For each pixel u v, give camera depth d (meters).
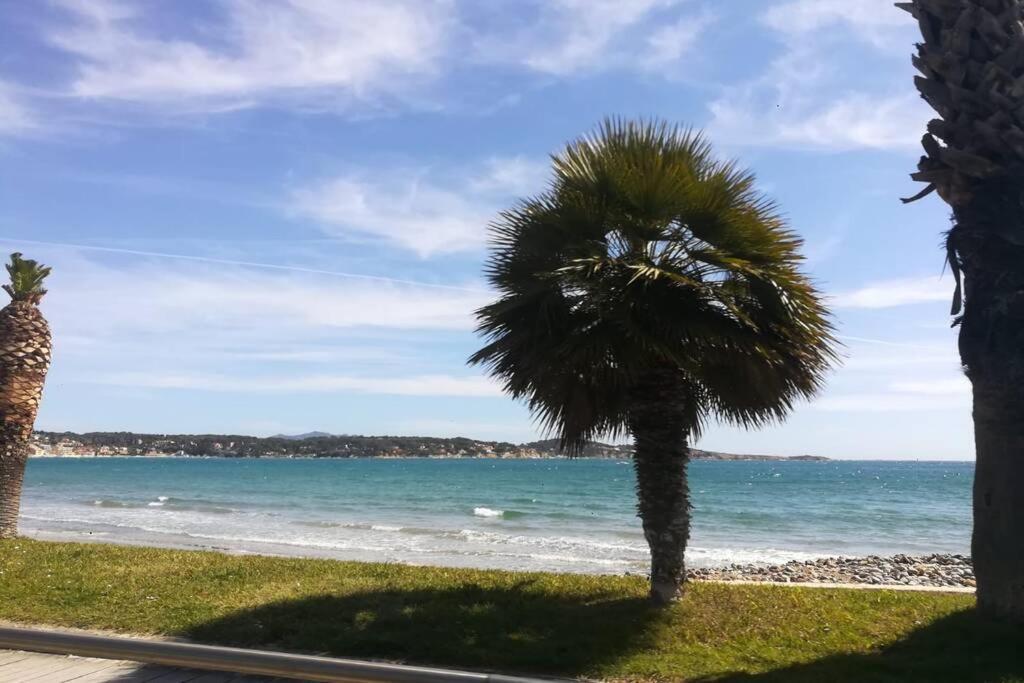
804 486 65.31
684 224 7.30
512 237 7.68
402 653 6.10
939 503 42.69
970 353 6.53
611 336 6.84
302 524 26.05
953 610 7.00
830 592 8.37
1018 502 6.27
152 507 35.00
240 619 6.99
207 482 65.00
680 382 7.50
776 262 7.27
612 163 7.26
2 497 12.38
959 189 6.32
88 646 5.18
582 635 6.42
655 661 5.83
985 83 6.15
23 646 5.38
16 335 12.61
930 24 6.57
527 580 8.98
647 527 7.45
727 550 20.72
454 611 7.09
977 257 6.35
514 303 7.30
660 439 7.40
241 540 19.91
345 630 6.58
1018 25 6.08
